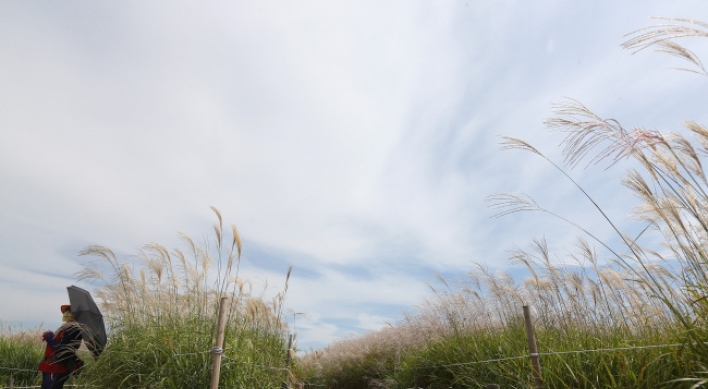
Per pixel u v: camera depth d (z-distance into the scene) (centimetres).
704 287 370
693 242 384
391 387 842
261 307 807
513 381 547
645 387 393
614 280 543
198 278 730
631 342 472
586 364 471
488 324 741
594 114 398
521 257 664
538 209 479
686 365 361
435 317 888
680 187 380
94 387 586
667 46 355
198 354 599
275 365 734
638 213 447
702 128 358
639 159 392
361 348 1054
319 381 1046
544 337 592
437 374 729
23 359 967
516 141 457
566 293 618
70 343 673
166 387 568
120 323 707
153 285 736
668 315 429
